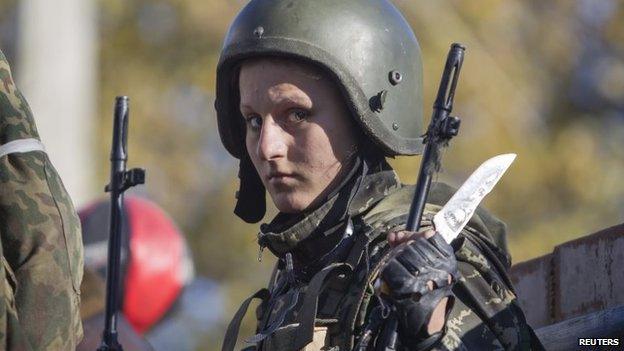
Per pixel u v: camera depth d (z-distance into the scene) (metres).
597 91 40.03
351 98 10.39
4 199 10.02
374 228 10.23
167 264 18.08
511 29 38.78
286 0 10.61
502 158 9.76
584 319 10.72
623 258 11.20
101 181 36.06
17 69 30.83
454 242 9.58
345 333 9.89
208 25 37.97
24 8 30.84
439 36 36.53
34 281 9.91
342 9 10.59
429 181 9.77
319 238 10.46
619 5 40.66
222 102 11.08
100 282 14.09
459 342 9.41
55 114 30.66
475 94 37.12
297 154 10.45
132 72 37.69
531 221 36.94
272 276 11.37
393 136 10.59
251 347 10.82
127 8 37.72
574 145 38.25
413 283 9.16
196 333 36.06
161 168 37.53
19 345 9.69
